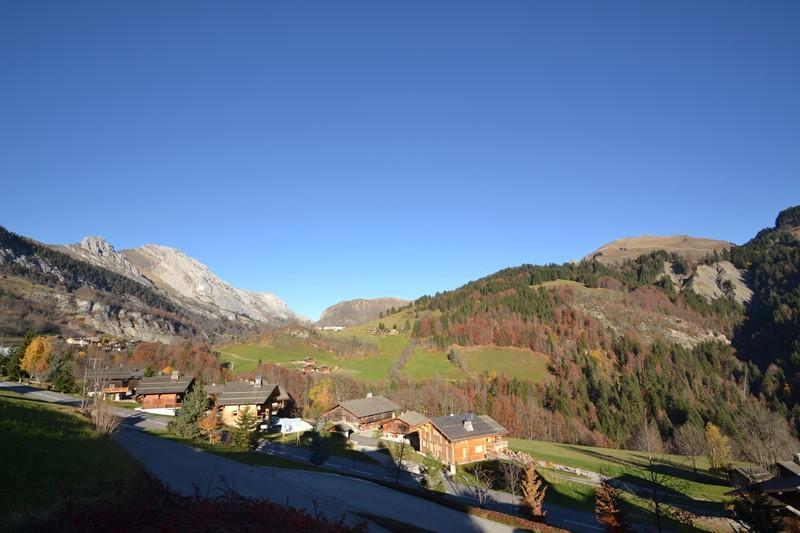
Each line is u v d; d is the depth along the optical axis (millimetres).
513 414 136000
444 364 187500
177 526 12398
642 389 157875
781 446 86938
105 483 22406
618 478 66938
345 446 79312
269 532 12281
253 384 96500
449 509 39406
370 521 30391
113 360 144750
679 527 45625
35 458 23250
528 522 36875
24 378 103125
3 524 14914
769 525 36844
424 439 81812
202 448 49594
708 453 82562
